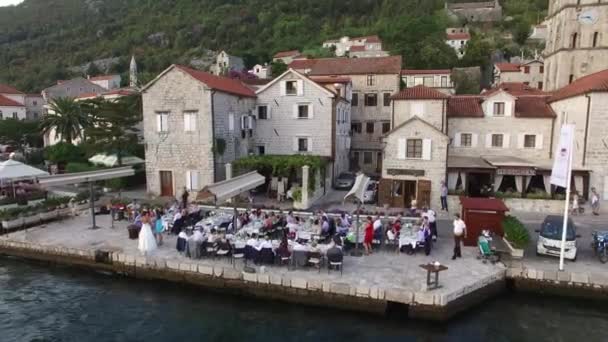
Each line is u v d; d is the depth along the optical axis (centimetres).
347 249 2047
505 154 3516
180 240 2006
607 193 2833
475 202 2188
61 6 18925
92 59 13375
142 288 1872
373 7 13875
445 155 2869
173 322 1568
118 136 4075
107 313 1641
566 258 1870
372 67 4922
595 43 4022
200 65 11700
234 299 1753
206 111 3164
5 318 1592
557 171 1812
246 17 14162
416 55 8481
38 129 6656
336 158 3816
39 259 2194
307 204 2988
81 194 3153
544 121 3409
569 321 1558
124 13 16775
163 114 3303
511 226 1955
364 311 1596
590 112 2823
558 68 4188
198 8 15475
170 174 3378
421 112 3378
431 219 2139
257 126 3831
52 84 11312
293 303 1689
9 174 2700
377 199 3145
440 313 1509
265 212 2445
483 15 12525
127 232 2391
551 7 4484
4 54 13500
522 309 1645
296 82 3666
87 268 2078
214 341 1430
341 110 4022
